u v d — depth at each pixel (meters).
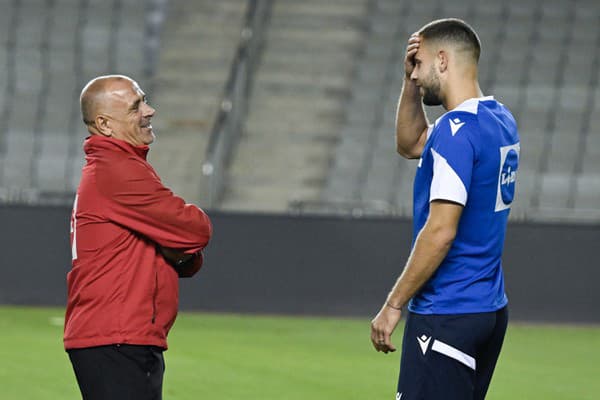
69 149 70.31
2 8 78.81
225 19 79.00
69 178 68.44
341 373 33.53
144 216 14.97
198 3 80.06
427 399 14.77
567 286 50.44
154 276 15.09
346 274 51.56
